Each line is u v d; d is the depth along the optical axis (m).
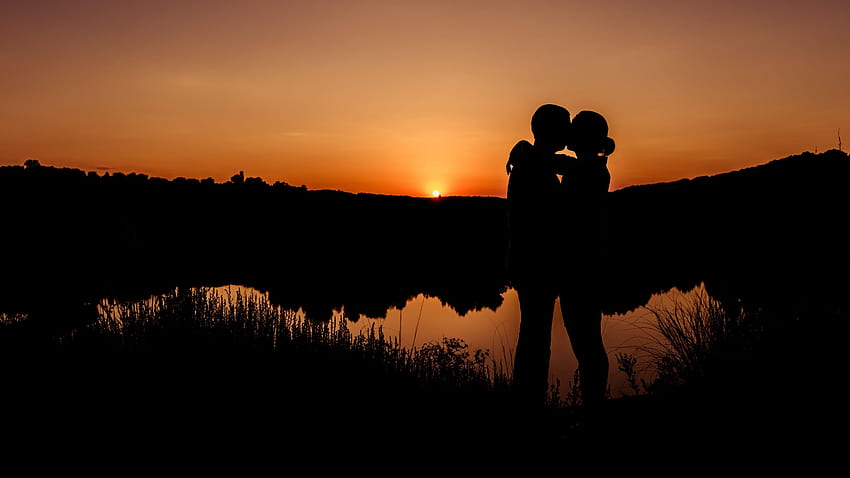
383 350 5.37
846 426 3.25
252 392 4.59
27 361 5.08
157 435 3.98
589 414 4.08
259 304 6.23
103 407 4.33
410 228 32.00
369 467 3.57
